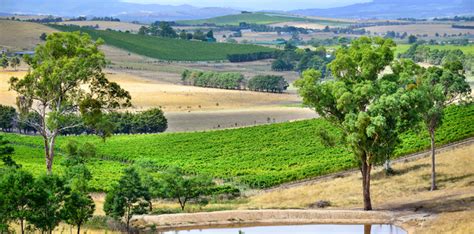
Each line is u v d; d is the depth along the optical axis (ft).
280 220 211.41
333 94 211.61
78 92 242.58
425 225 191.52
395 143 212.64
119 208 192.95
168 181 239.50
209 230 205.98
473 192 226.17
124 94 247.29
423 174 269.23
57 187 161.38
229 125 558.97
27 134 528.22
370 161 213.05
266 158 380.17
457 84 256.73
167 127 556.51
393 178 270.87
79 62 230.89
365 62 216.74
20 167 236.22
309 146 405.59
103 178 309.01
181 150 427.33
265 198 268.00
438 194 231.71
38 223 152.76
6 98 613.93
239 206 246.68
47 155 242.37
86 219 169.27
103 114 248.11
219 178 332.80
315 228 203.41
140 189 196.54
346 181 282.15
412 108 207.21
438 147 338.95
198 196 258.16
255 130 475.31
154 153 419.13
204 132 485.97
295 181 312.50
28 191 150.41
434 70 265.95
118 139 477.36
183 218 211.82
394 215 208.23
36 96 243.60
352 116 208.13
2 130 535.19
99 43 243.40
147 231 200.23
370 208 216.95
